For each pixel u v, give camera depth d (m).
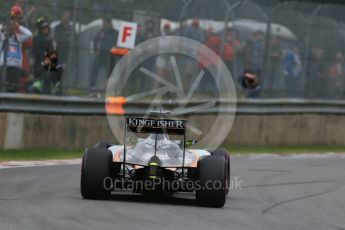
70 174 37.91
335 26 66.25
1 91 46.22
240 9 59.94
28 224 22.75
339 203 32.84
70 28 49.88
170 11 55.12
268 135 61.78
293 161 51.28
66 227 22.55
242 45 60.19
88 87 51.19
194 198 31.91
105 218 24.64
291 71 63.59
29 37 47.31
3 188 31.14
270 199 32.91
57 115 48.91
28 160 43.19
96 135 51.38
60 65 49.41
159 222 24.56
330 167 48.03
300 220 27.45
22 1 47.06
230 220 26.19
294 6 63.19
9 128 46.03
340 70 67.19
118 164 29.77
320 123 65.56
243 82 60.41
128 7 52.81
